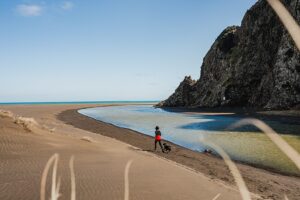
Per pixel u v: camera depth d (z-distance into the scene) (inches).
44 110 4116.6
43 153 613.9
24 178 414.3
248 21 3663.9
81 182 415.2
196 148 1124.5
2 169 467.2
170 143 1243.8
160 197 382.6
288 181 639.1
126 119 2699.3
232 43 4119.1
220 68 4057.6
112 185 414.6
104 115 3324.3
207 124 1983.3
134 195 380.2
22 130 817.5
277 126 1713.8
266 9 3363.7
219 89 3858.3
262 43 3378.4
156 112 3843.5
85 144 819.4
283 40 2886.3
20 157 556.4
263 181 627.5
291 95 2763.3
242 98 3587.6
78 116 2910.9
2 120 853.2
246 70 3523.6
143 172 525.7
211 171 680.4
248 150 1018.1
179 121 2331.4
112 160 616.7
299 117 2235.5
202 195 409.7
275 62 3105.3
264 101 3216.0
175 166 622.8
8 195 339.3
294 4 2603.3
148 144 1207.6
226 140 1243.8
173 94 5310.0
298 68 2709.2
